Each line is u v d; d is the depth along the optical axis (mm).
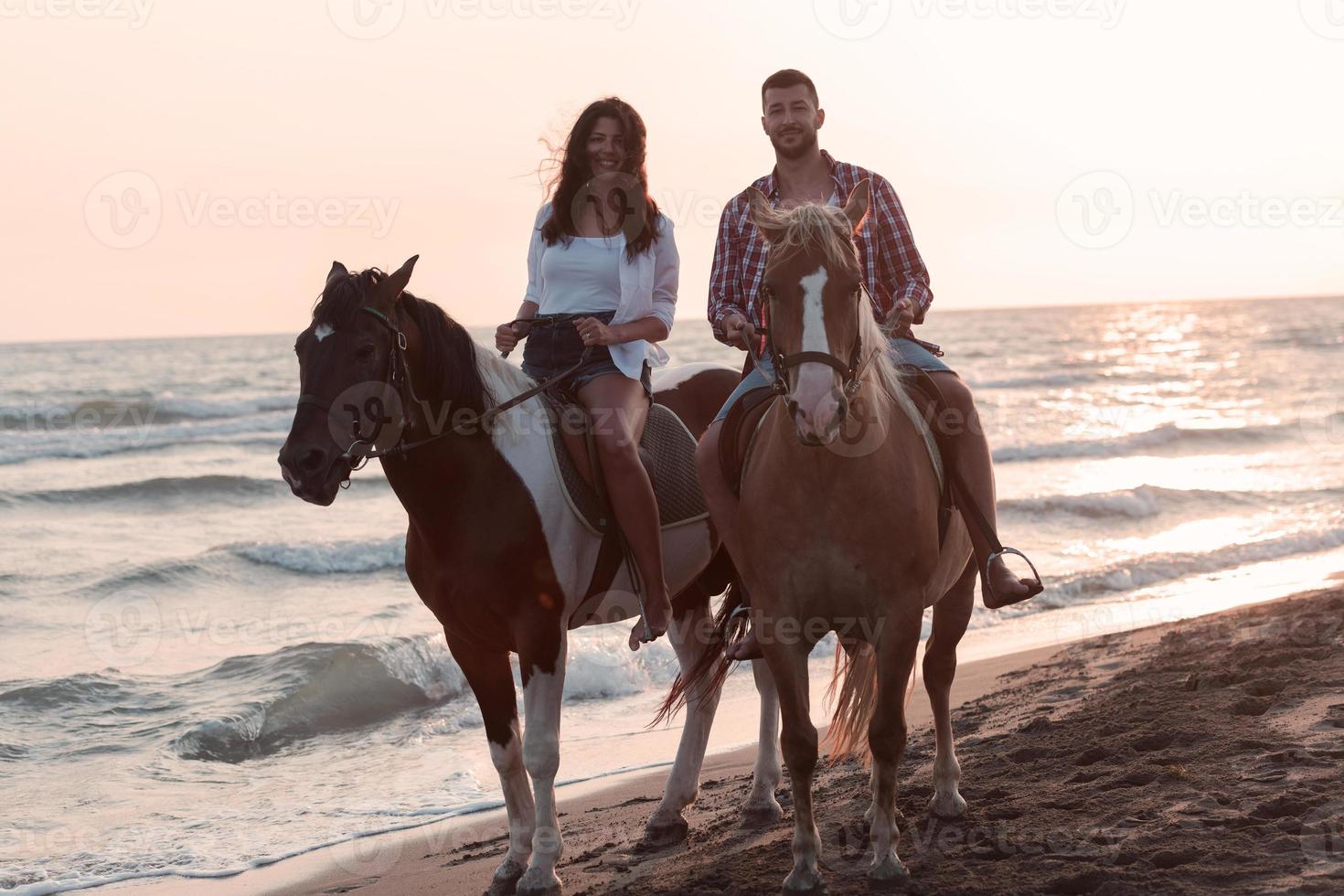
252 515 18812
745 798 5691
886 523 3828
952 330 87375
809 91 4797
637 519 4719
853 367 3705
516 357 9172
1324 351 59781
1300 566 13289
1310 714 5199
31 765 7453
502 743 4602
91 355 69062
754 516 3975
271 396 38469
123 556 15359
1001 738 5863
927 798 4973
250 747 8016
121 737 8031
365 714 8836
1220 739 4988
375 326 4125
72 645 10797
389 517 18531
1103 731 5500
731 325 4398
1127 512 17422
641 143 4922
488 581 4414
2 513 18766
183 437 28922
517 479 4484
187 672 9445
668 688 9203
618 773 6906
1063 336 78375
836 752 4645
